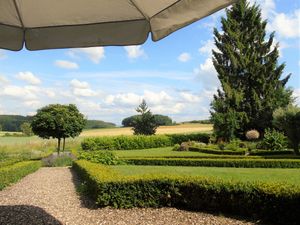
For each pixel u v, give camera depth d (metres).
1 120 75.56
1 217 6.78
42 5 2.81
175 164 19.00
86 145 33.94
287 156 21.28
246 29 40.22
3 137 54.09
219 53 40.69
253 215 6.79
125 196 7.96
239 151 24.59
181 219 6.86
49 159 20.33
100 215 7.28
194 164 18.69
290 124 22.66
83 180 11.77
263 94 39.28
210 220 6.73
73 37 2.99
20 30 3.09
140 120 47.22
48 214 7.22
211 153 26.89
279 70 39.16
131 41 2.82
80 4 2.76
